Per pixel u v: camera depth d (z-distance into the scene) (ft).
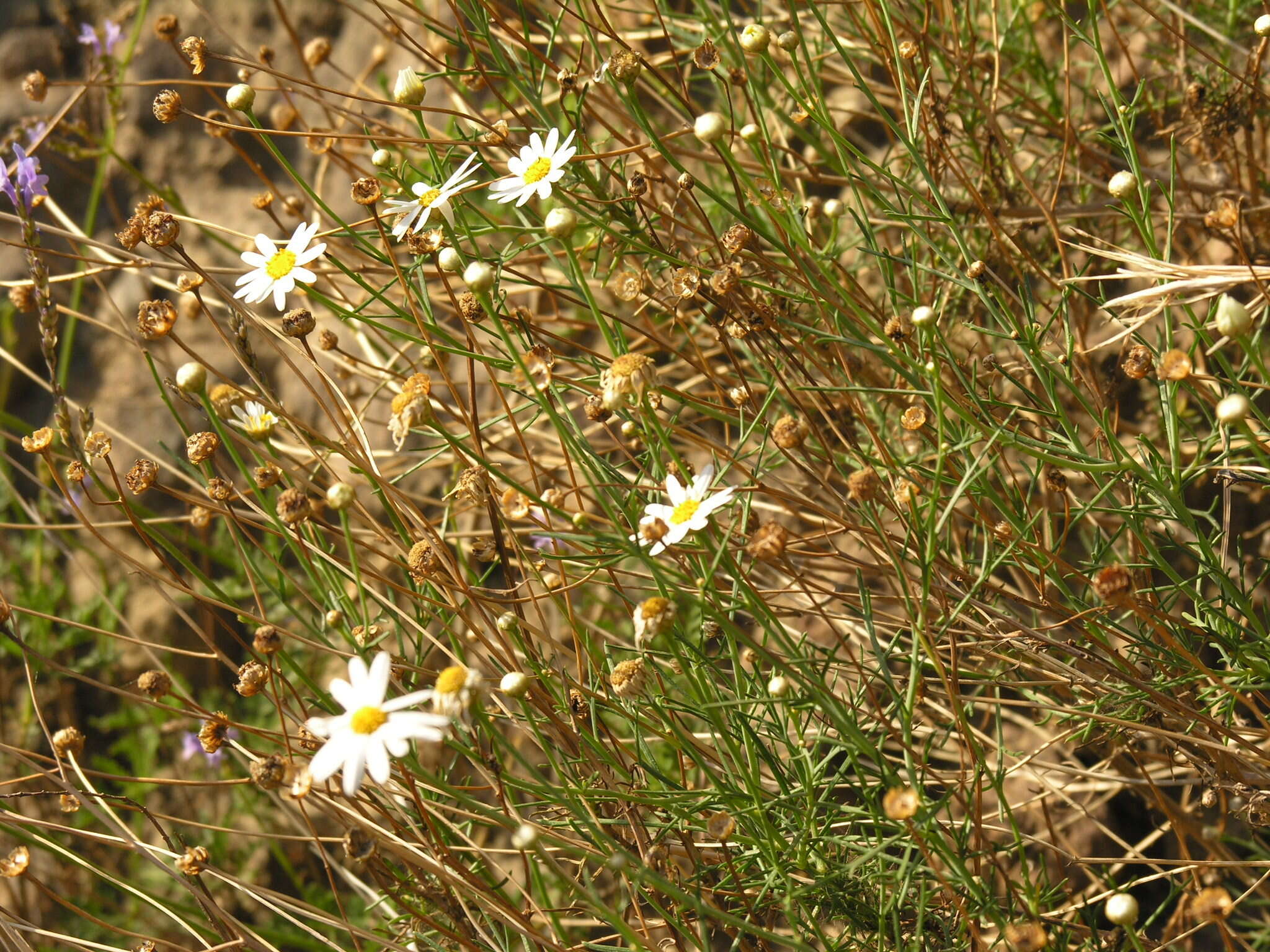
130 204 2.82
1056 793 1.92
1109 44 2.33
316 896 2.38
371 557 2.32
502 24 2.04
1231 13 2.18
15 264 2.82
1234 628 1.83
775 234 2.14
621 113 2.17
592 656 1.87
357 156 2.59
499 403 2.41
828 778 1.89
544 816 1.94
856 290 2.05
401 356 2.43
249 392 1.86
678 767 2.02
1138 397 2.22
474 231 1.99
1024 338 1.83
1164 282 1.83
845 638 1.75
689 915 1.87
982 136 2.19
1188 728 1.86
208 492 1.87
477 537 2.09
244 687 1.78
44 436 1.86
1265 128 2.16
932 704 1.97
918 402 2.08
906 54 1.97
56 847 1.86
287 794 1.70
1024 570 1.89
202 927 2.16
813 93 2.06
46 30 2.92
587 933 2.04
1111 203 2.16
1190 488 2.12
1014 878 2.05
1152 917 1.84
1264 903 1.93
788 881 1.74
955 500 1.68
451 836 1.94
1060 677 1.86
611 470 1.83
